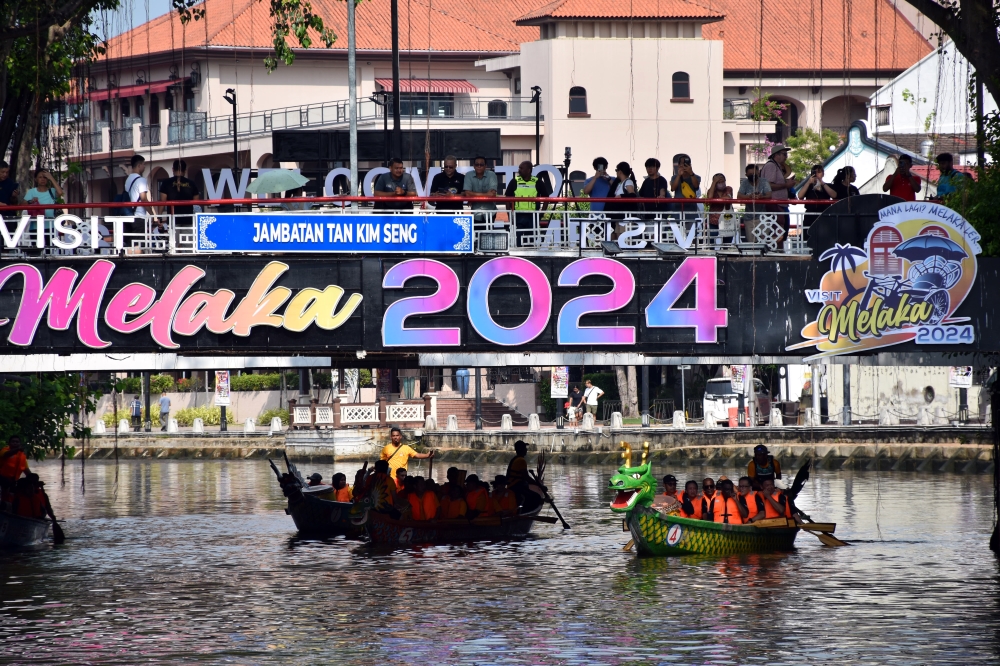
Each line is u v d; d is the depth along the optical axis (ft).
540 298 253.24
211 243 249.14
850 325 256.93
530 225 298.97
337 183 369.71
